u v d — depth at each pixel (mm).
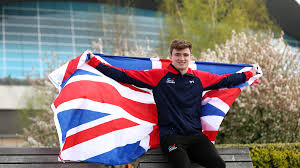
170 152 3750
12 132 28812
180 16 21891
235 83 4711
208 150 3785
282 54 9594
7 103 28891
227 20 19344
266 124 9133
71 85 4211
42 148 4527
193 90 4234
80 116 4082
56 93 9898
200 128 4168
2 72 29781
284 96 8508
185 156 3676
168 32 23359
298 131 9055
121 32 23219
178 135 3928
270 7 31516
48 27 31781
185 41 4156
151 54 11227
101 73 4418
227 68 5109
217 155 3750
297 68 9344
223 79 4516
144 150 4238
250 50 9539
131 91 4531
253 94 8805
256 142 9125
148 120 4465
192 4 20672
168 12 24219
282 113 8938
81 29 32094
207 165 3793
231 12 20016
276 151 5902
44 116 10453
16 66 30266
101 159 4004
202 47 18250
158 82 4180
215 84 4457
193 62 5051
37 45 31156
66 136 3904
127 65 4828
